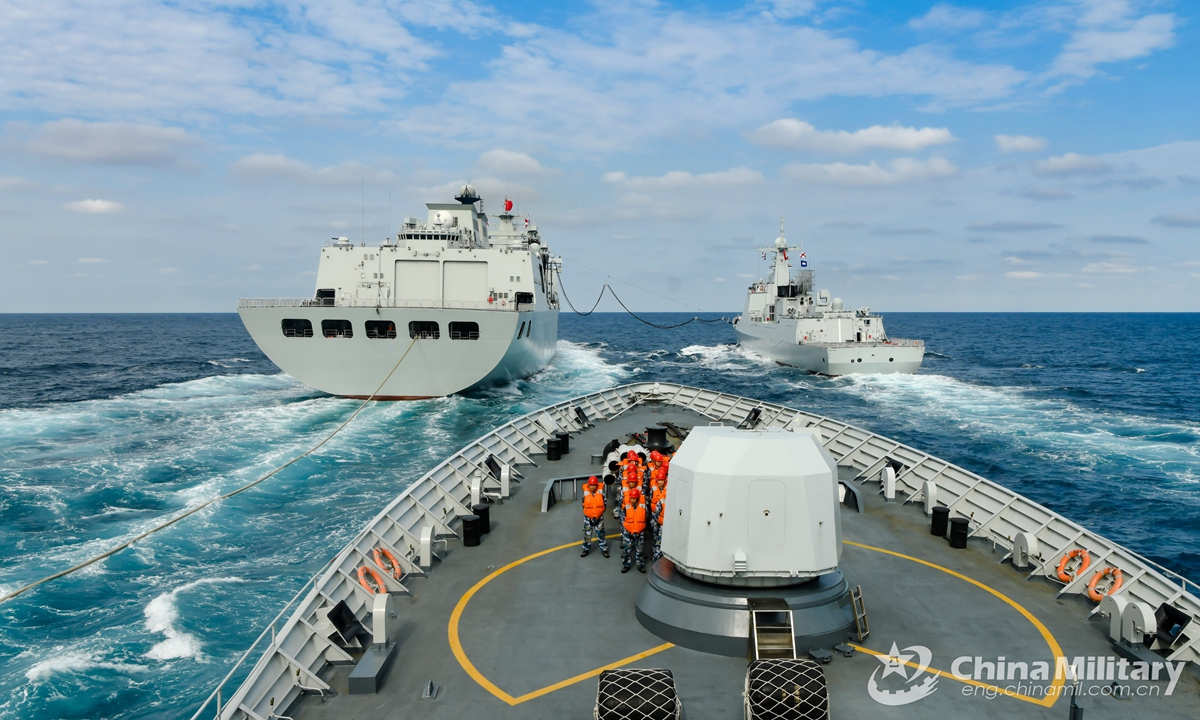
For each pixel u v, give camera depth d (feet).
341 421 122.93
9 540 67.31
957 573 36.45
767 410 71.97
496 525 44.29
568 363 231.30
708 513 28.37
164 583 57.93
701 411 81.51
